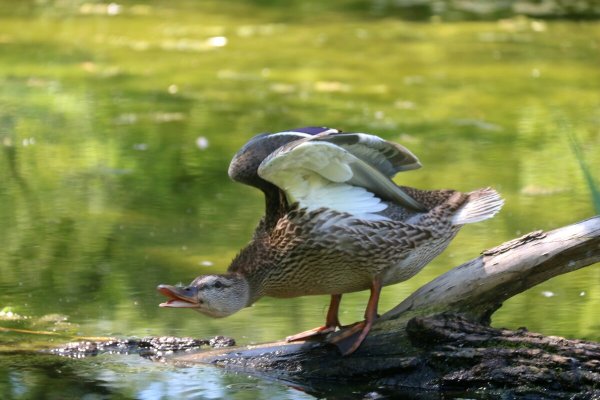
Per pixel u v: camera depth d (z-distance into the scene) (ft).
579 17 83.15
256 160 26.76
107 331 28.89
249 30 77.15
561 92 59.21
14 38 72.38
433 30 77.82
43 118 53.83
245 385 25.23
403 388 24.94
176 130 51.62
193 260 35.01
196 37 74.18
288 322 29.84
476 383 24.54
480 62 66.85
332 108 55.31
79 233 37.96
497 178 44.50
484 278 25.59
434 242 26.20
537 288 32.30
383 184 25.68
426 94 58.70
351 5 88.28
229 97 57.88
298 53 69.05
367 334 25.68
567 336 28.09
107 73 63.00
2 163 47.03
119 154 48.37
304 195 25.50
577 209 40.55
